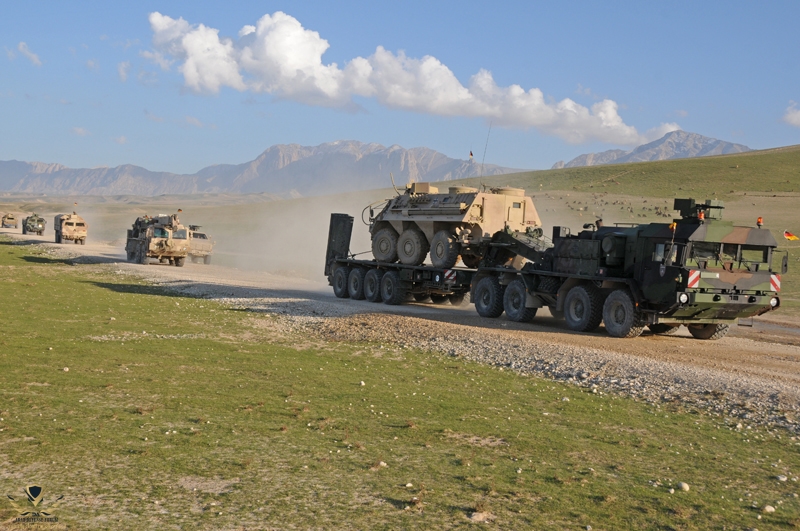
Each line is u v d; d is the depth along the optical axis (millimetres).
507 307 24000
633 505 7578
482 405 12359
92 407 10750
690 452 9812
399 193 30891
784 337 23422
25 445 8648
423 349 18531
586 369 15406
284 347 18359
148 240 46312
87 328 19391
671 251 18812
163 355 15922
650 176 129125
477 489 7887
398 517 6961
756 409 12133
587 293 21062
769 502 7867
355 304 28172
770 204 96188
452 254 26641
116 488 7402
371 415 11242
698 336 21547
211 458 8570
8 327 18656
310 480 7957
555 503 7531
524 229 26891
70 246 64562
